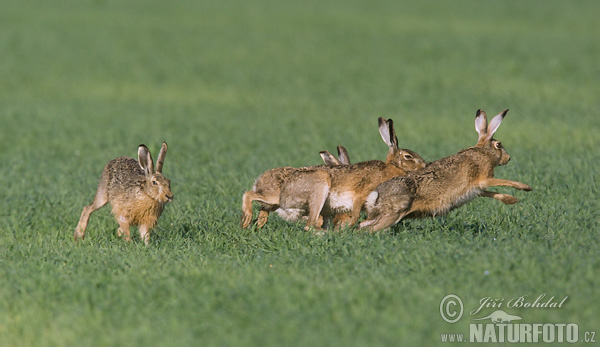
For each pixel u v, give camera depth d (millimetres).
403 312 16312
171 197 23422
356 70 77562
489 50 85312
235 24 107938
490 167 24750
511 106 54375
